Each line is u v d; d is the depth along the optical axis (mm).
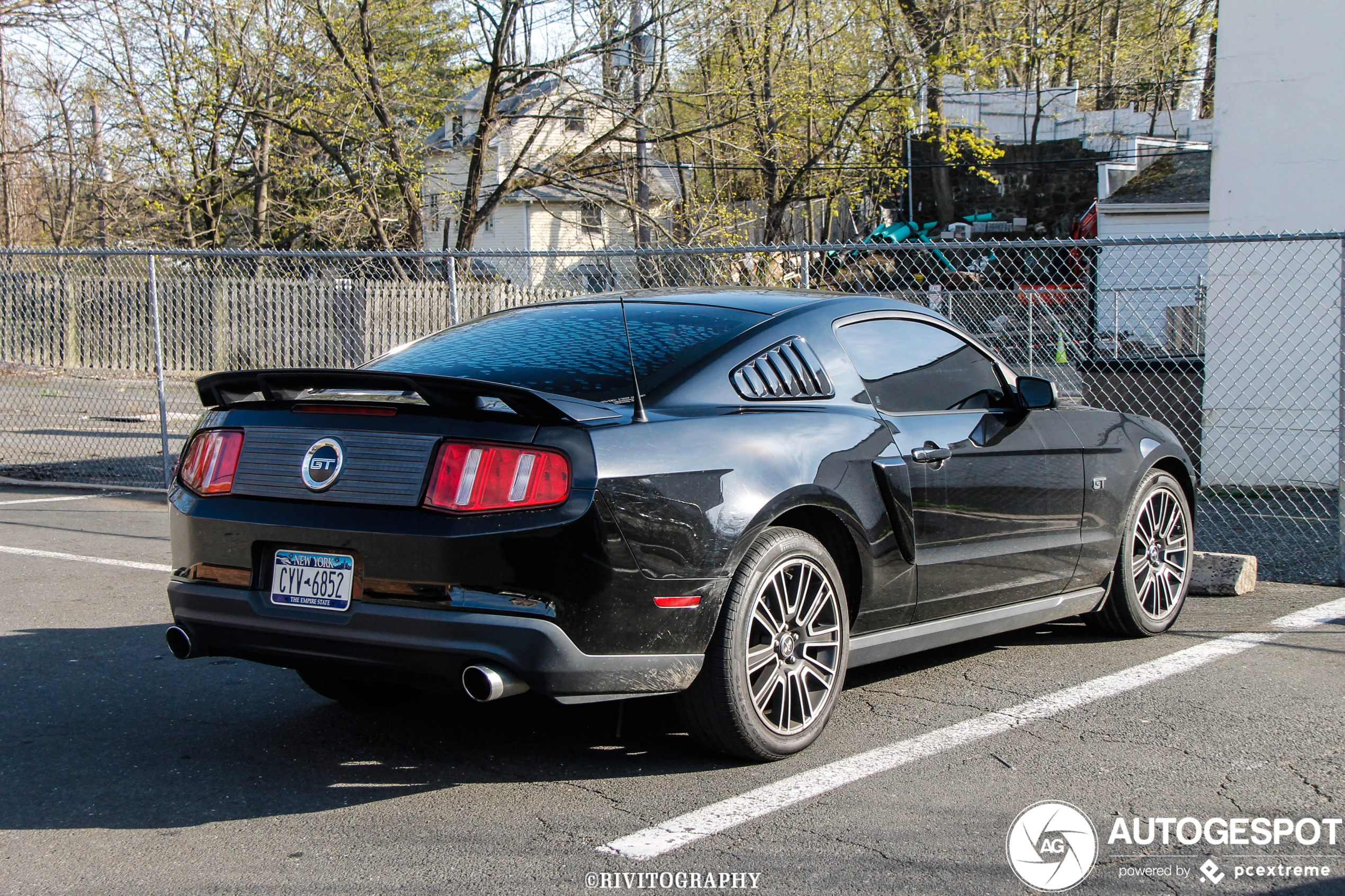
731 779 3494
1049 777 3480
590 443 3150
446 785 3463
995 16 23344
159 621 5527
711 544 3322
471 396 3135
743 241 21109
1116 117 35219
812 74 21625
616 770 3586
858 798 3320
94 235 29484
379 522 3168
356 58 19188
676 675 3324
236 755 3738
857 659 3943
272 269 17016
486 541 3072
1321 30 9352
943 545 4156
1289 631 5359
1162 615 5348
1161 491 5328
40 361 11141
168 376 10773
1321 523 8250
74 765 3625
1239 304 9758
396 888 2762
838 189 25469
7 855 2955
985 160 25750
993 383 4664
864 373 4086
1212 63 35031
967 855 2936
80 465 11070
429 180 21188
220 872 2854
